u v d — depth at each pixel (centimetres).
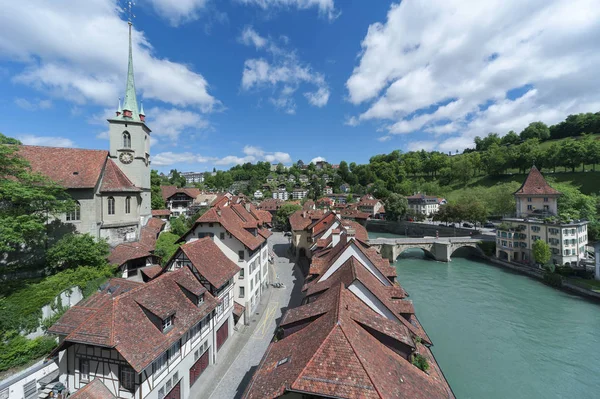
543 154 11975
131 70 4584
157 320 1845
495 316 3791
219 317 2681
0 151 2333
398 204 11375
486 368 2684
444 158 17800
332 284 2247
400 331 1700
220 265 2905
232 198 7575
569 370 2664
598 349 3012
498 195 10000
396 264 6950
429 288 4959
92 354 1680
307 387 1134
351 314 1627
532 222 6284
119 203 3759
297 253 6312
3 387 1677
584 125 14150
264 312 3572
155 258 3688
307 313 1848
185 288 2236
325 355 1250
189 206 10331
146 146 4878
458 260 7344
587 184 10075
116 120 4294
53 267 2878
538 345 3089
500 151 14088
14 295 2339
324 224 5728
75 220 3344
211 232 3400
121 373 1641
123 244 3538
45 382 1875
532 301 4319
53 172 3384
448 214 9425
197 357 2258
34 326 2150
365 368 1178
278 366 1390
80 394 1509
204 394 2106
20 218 2362
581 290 4575
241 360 2545
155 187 7988
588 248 6594
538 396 2333
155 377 1736
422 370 1630
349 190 19638
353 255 2705
